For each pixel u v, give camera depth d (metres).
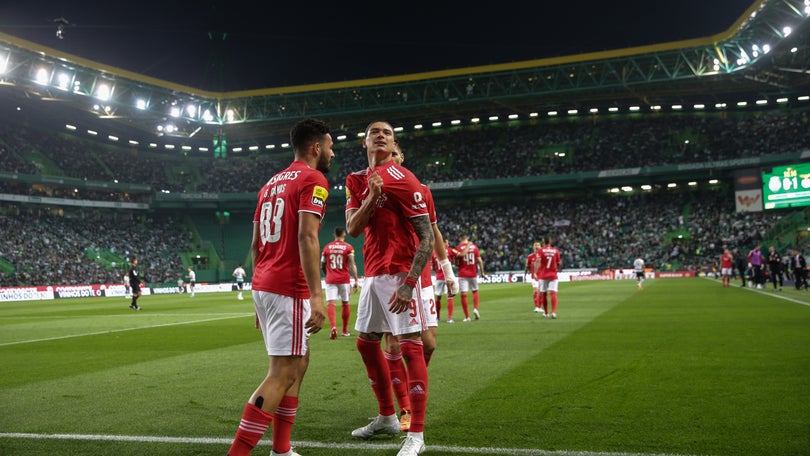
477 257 14.30
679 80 48.22
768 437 4.02
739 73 46.56
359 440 4.35
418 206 4.35
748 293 22.25
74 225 53.94
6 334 13.52
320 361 8.15
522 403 5.20
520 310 17.19
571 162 55.81
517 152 58.72
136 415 5.16
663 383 5.86
